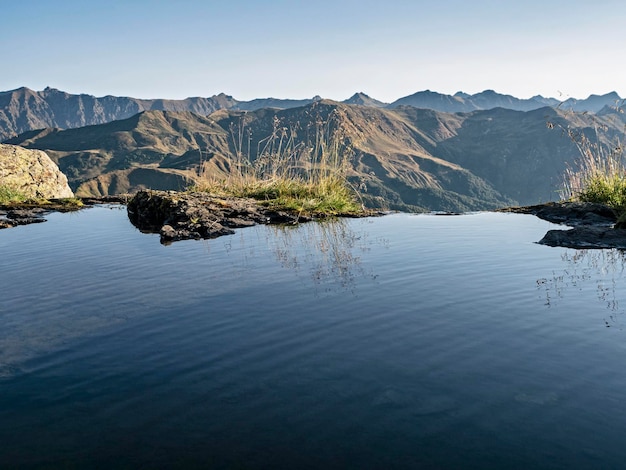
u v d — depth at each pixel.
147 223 14.64
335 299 6.37
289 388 3.92
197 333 5.23
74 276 8.06
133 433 3.33
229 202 15.43
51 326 5.62
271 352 4.67
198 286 7.19
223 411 3.59
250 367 4.35
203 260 9.02
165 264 8.76
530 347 4.64
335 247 10.03
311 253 9.44
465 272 7.67
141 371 4.31
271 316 5.74
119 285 7.38
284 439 3.22
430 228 12.54
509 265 8.05
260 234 11.86
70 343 5.05
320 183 17.34
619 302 5.93
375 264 8.38
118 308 6.23
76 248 10.69
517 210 16.17
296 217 14.47
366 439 3.21
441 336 4.98
